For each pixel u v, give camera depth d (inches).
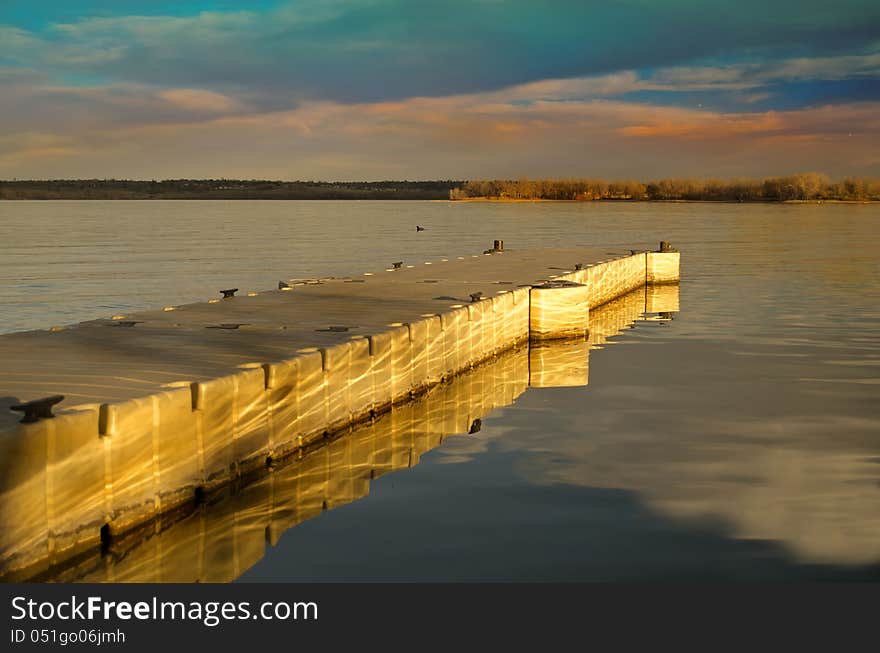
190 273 1665.8
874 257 2038.6
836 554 350.0
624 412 595.2
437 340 665.0
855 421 562.3
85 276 1596.9
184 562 344.8
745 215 5177.2
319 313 671.8
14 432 301.4
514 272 1077.1
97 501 339.3
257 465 439.5
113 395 371.9
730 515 393.1
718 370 744.3
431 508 405.1
